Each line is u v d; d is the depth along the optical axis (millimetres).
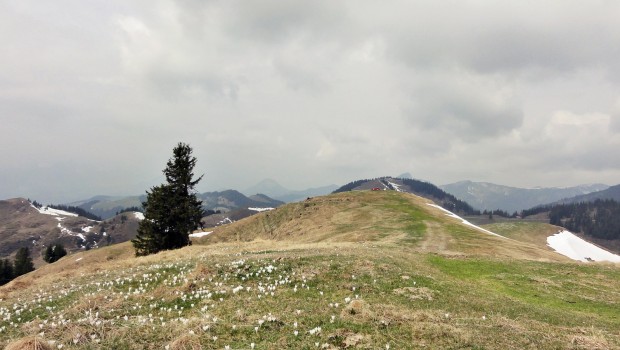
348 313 15578
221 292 18938
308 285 20734
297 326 14328
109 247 105250
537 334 14555
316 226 86062
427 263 29688
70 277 28578
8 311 18578
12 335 14453
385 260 26625
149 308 17453
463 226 66062
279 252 30672
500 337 13828
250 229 110500
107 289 21188
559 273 29266
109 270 29609
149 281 22375
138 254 64375
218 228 121000
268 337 13344
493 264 31297
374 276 22312
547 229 184125
